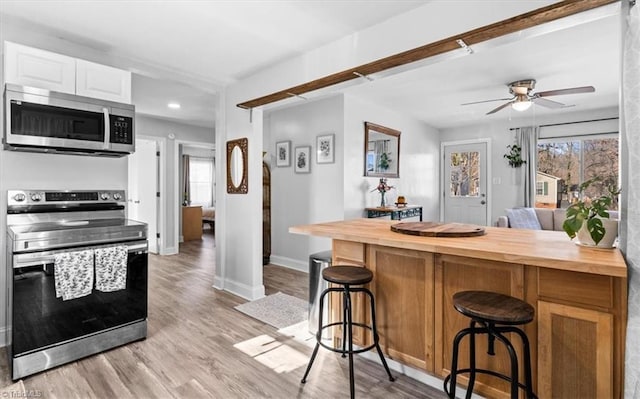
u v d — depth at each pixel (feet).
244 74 11.65
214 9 7.54
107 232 7.96
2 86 8.04
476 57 10.51
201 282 13.98
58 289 7.25
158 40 9.07
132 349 8.15
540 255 4.82
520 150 19.65
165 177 19.65
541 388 5.27
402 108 17.15
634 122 4.56
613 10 5.49
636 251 4.42
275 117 17.20
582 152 18.24
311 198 15.53
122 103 8.95
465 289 6.12
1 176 8.23
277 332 9.19
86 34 8.71
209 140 22.03
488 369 5.96
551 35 9.01
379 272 7.30
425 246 5.81
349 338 6.40
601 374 4.79
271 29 8.45
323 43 9.23
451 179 22.33
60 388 6.59
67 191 9.11
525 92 12.35
